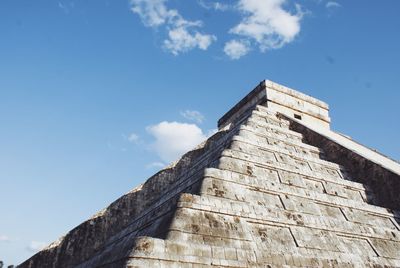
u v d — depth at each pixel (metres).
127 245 8.77
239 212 10.35
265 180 12.30
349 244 11.71
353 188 15.06
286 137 17.20
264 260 9.41
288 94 24.34
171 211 9.63
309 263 10.13
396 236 13.14
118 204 16.09
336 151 17.86
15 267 14.20
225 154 12.61
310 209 12.20
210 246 8.91
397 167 18.09
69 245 14.29
